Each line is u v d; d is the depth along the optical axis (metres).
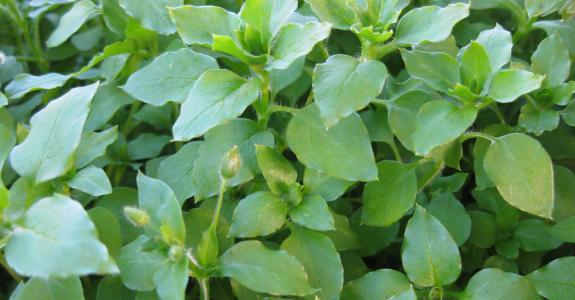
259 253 0.15
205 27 0.17
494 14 0.25
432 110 0.16
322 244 0.17
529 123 0.18
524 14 0.21
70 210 0.13
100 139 0.18
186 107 0.16
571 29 0.21
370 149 0.17
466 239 0.18
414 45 0.18
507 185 0.17
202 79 0.16
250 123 0.17
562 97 0.18
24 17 0.24
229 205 0.18
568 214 0.19
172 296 0.14
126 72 0.21
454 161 0.18
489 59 0.17
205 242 0.15
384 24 0.17
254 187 0.18
